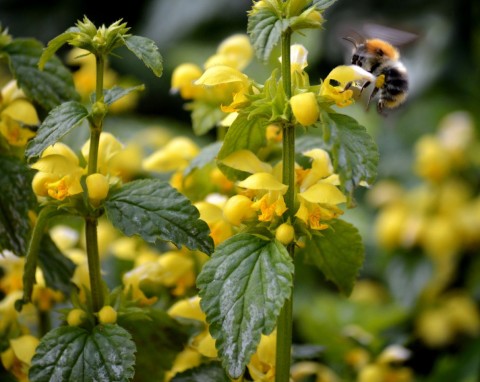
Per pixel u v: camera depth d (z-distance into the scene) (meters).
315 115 0.57
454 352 0.88
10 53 0.63
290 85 0.58
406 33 0.67
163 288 0.66
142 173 0.77
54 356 0.58
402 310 0.80
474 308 0.90
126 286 0.63
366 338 0.74
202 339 0.62
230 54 0.67
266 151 0.64
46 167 0.59
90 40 0.58
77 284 0.65
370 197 0.99
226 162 0.60
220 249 0.58
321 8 0.58
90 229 0.60
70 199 0.60
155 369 0.63
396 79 0.66
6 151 0.64
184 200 0.59
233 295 0.58
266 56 0.57
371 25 0.68
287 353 0.59
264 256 0.58
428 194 0.92
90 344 0.59
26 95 0.63
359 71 0.58
